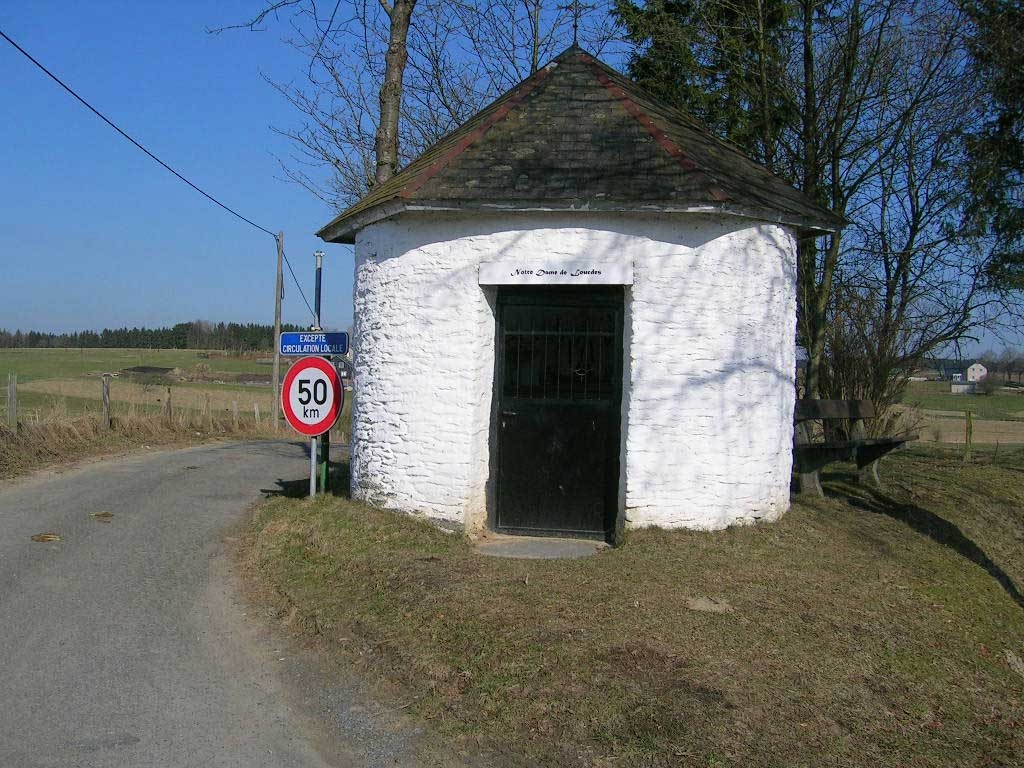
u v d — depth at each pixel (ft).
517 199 24.23
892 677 17.71
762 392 26.11
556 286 25.85
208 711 15.79
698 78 46.83
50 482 38.65
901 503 33.96
